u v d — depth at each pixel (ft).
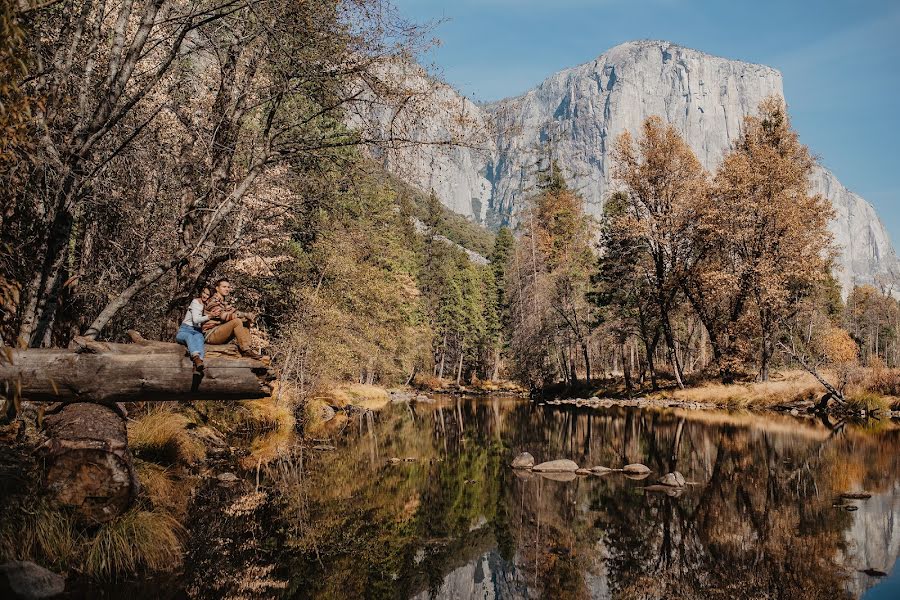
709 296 114.62
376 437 69.97
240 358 24.29
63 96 29.76
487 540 31.65
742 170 108.06
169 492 34.01
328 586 24.03
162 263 31.40
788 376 114.93
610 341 152.66
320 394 101.45
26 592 19.03
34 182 29.35
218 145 37.22
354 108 35.35
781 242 107.04
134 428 39.22
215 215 33.19
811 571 26.73
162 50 38.32
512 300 164.66
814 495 39.78
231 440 56.95
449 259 238.27
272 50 34.12
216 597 21.27
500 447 62.69
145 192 43.11
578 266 158.30
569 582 26.09
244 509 33.53
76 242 39.50
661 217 118.62
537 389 153.28
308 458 52.03
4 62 19.45
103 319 29.76
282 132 35.32
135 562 23.07
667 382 138.72
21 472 24.16
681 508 37.40
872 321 263.70
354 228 71.61
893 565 27.40
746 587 25.13
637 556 29.30
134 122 37.99
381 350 112.98
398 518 35.04
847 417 85.56
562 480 46.06
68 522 22.57
